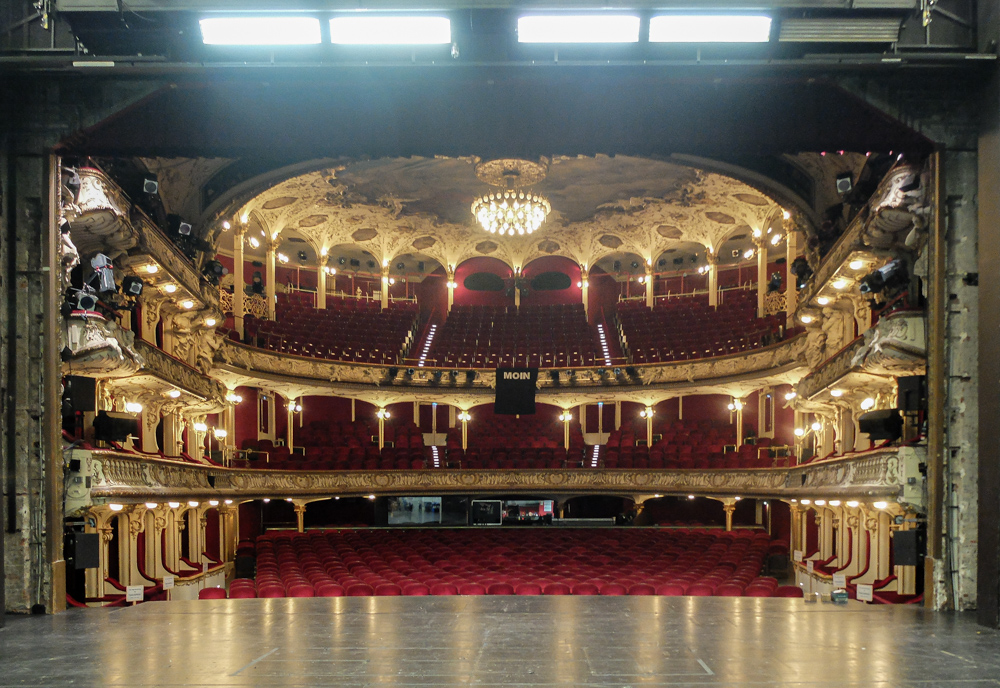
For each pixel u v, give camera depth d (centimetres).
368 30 979
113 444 1512
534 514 3453
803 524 2523
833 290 1794
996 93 992
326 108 1080
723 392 3169
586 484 3192
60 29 1034
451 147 1094
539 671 696
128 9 963
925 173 1144
